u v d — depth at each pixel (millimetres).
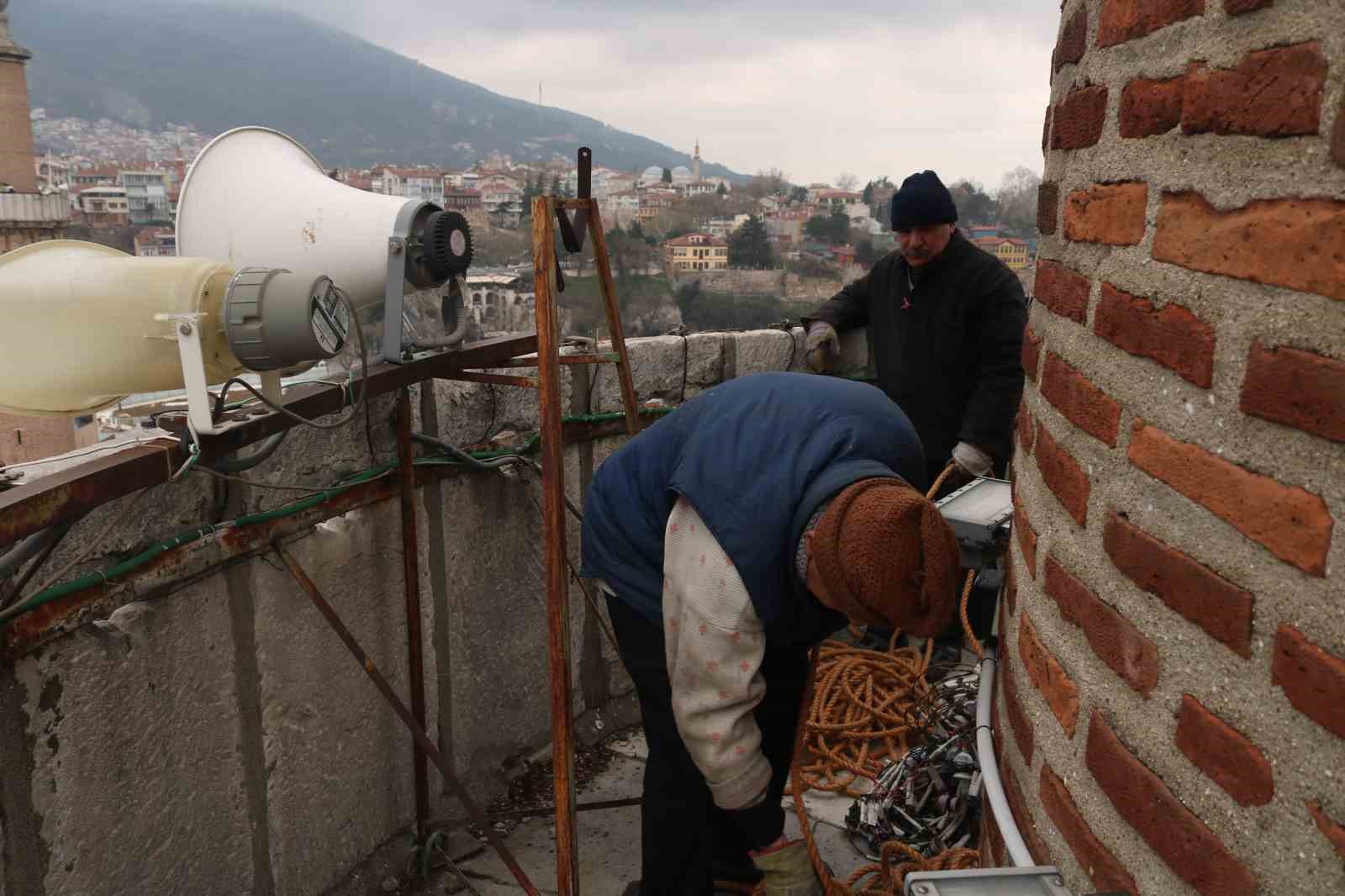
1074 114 1511
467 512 2855
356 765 2572
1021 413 1890
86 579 1768
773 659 2164
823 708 3246
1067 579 1465
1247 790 1028
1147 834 1219
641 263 92562
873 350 4109
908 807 2732
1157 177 1207
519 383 2457
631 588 2014
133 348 1575
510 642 3084
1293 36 950
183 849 2074
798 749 2211
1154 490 1206
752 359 3957
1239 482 1034
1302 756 946
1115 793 1297
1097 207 1396
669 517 1827
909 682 3352
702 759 1821
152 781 1979
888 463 1811
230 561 2123
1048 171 1703
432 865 2740
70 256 1640
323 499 2334
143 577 1891
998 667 2088
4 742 1672
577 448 3266
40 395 1588
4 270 1568
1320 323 916
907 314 3881
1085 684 1393
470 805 2391
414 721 2338
